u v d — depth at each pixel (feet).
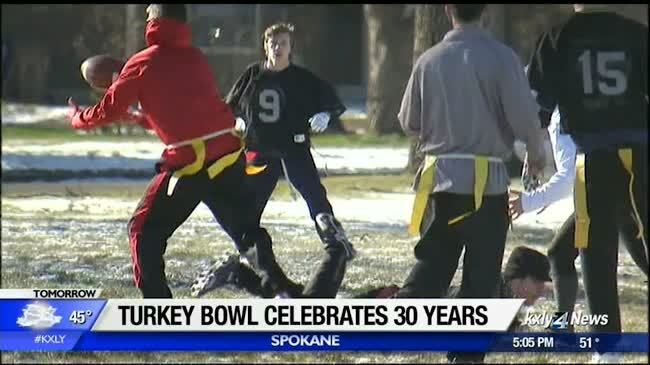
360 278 64.85
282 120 58.08
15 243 78.38
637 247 52.03
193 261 69.51
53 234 83.46
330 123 62.64
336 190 110.22
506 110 46.98
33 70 211.61
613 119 48.78
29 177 126.00
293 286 53.06
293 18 214.28
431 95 47.70
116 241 80.02
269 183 58.18
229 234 52.90
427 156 48.39
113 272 67.10
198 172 50.60
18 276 65.41
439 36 108.37
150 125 52.24
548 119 49.93
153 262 51.08
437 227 48.39
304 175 58.13
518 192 52.19
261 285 52.95
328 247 56.08
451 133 47.47
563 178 51.65
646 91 48.88
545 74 49.55
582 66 48.96
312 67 217.97
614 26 49.11
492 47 47.16
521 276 53.62
